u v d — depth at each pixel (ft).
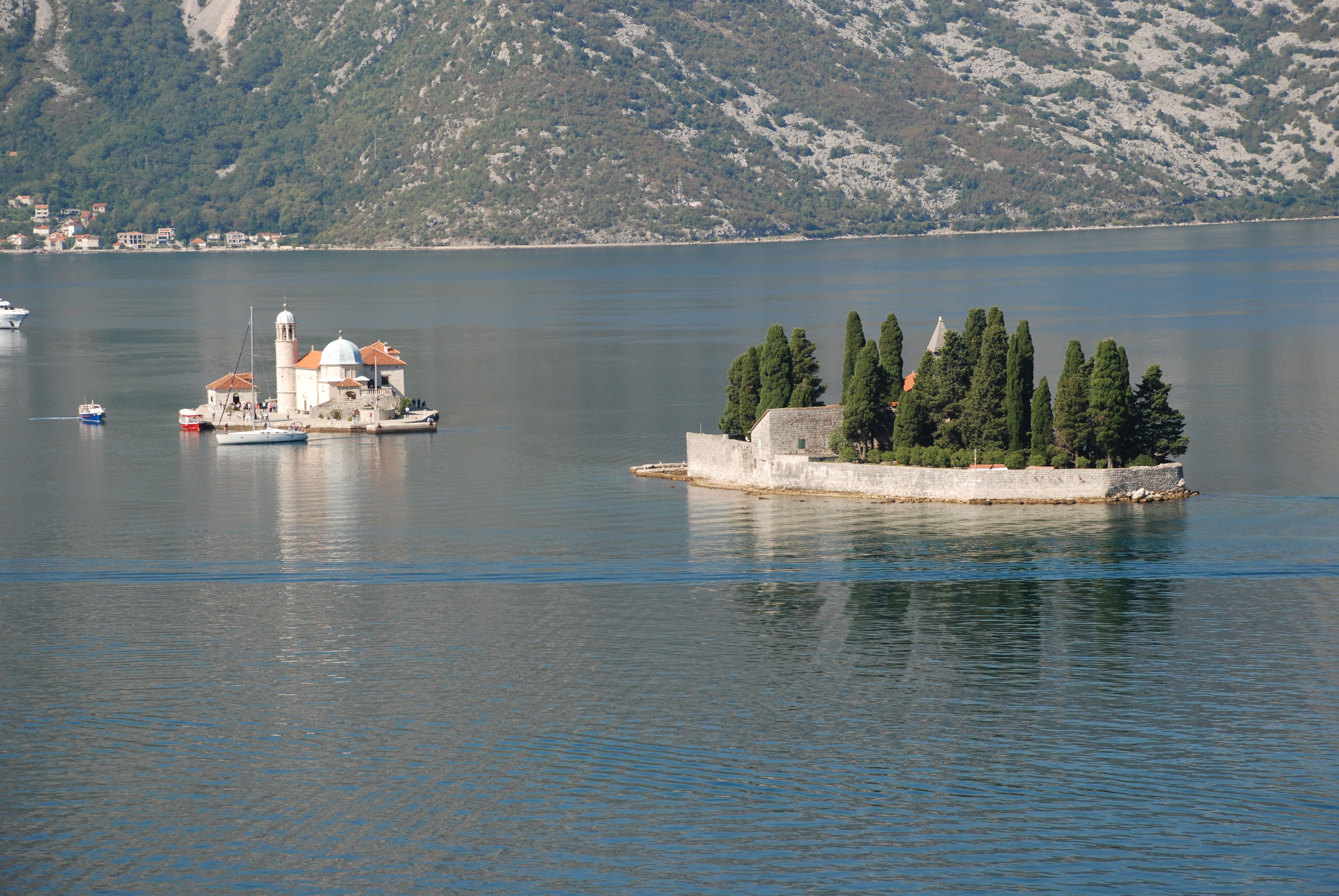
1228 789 418.51
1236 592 585.22
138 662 523.29
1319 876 375.86
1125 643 529.86
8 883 379.14
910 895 370.73
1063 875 378.32
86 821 408.05
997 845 392.27
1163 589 590.55
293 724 467.11
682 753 444.14
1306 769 428.97
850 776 428.56
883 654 521.65
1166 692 484.74
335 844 394.73
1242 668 504.84
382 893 373.40
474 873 381.19
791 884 375.66
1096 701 478.18
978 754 441.68
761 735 455.22
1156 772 428.56
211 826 404.57
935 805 412.36
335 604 590.55
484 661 520.01
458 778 428.97
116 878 380.78
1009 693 484.74
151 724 468.34
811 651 526.16
